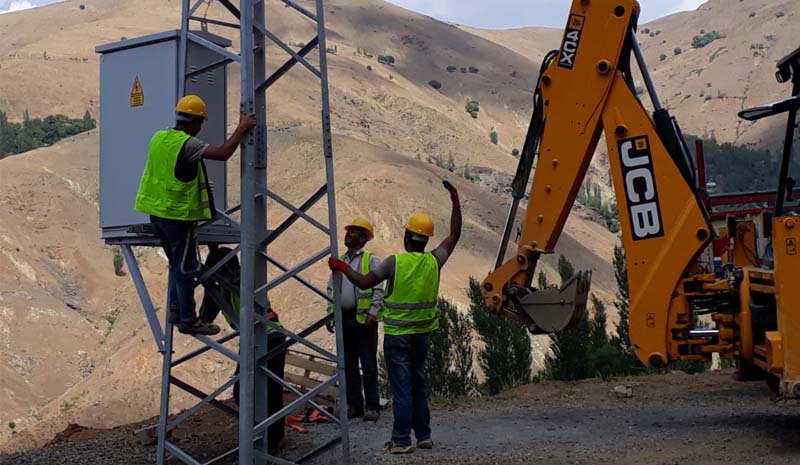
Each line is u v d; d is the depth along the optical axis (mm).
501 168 152125
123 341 75375
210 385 54438
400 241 90250
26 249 87062
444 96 199125
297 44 198625
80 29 190500
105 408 52781
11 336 72062
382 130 151125
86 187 102938
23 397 64938
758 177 147875
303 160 109000
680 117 196750
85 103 141500
